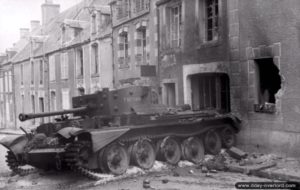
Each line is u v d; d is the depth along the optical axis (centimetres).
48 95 3183
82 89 2666
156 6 1730
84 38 2561
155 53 1750
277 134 1155
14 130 3491
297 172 960
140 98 1186
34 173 1177
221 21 1342
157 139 1177
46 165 1135
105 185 955
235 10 1278
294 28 1095
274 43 1154
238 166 1070
